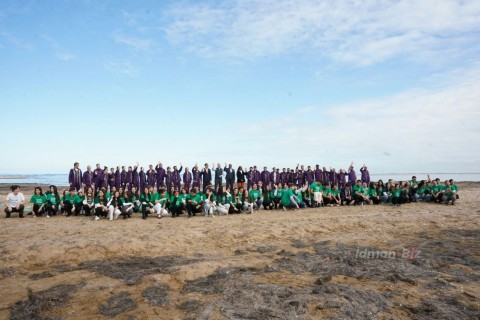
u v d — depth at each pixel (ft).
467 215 48.06
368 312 17.30
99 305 18.34
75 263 26.86
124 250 29.91
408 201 66.64
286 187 61.11
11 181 238.89
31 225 43.11
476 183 148.97
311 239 34.96
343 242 32.99
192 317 16.63
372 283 21.62
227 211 54.75
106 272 24.09
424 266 25.18
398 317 16.81
